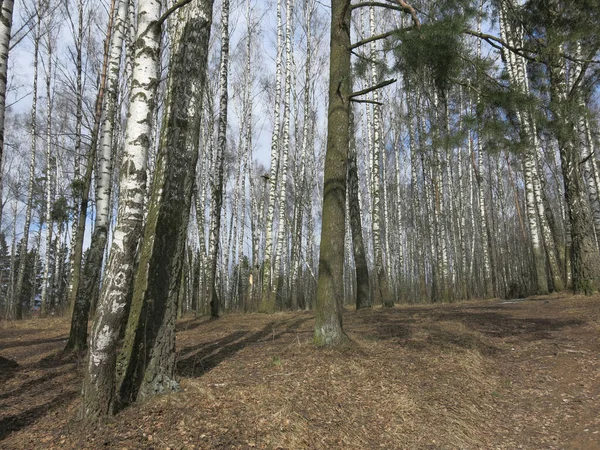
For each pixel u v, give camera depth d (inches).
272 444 148.2
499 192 1263.5
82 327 336.8
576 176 546.9
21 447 145.7
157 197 200.4
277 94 692.1
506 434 190.4
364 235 1513.3
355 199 609.9
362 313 522.9
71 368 271.3
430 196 997.8
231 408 170.6
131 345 182.7
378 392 207.3
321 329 285.3
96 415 158.4
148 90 178.5
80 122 658.2
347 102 305.1
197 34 215.5
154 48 181.9
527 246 1316.4
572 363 274.7
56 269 1104.8
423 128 829.8
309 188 1194.6
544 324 393.1
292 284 1055.0
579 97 312.2
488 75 283.3
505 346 327.0
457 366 256.7
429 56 258.7
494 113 292.4
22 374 258.8
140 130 174.6
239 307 1238.9
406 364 255.3
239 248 1205.7
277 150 686.5
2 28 183.8
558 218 1413.6
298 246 989.2
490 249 1173.1
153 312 190.7
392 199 1476.4
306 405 182.9
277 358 257.4
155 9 183.3
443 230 872.3
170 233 199.6
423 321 416.2
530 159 701.3
